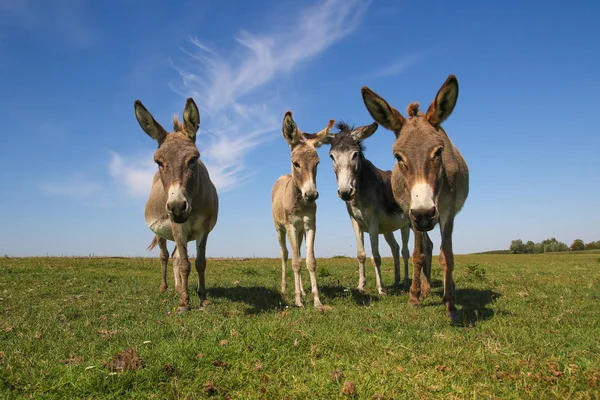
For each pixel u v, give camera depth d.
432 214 4.71
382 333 4.77
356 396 3.06
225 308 6.91
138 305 7.27
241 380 3.40
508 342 4.31
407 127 5.48
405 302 7.08
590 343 4.23
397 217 8.92
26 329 5.60
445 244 5.64
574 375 3.21
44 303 7.49
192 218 6.92
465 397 2.97
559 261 19.66
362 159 8.48
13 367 3.73
